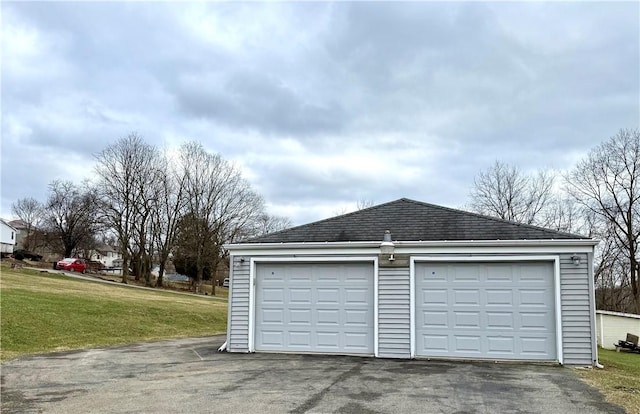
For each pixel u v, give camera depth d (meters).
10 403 6.61
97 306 19.42
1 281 24.84
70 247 57.59
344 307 11.77
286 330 12.02
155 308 21.69
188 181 48.59
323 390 7.41
